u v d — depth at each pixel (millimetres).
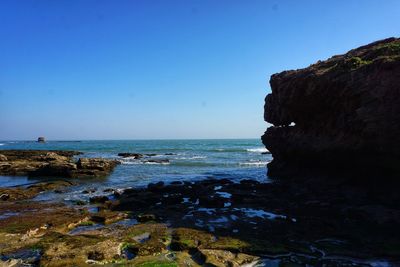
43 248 13922
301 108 30219
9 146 147250
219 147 131625
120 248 13984
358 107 23328
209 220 18656
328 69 27328
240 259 12742
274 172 37906
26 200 25281
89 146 150000
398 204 20125
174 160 64562
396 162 20859
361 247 14117
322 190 26234
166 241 14930
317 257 13188
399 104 20438
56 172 40281
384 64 21734
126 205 22203
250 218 19047
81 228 17625
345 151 24609
